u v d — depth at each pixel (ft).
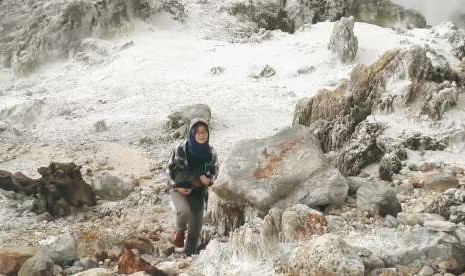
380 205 24.04
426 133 35.37
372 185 25.05
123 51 67.77
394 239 19.77
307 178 24.76
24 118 51.65
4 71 68.49
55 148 43.24
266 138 26.48
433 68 40.45
